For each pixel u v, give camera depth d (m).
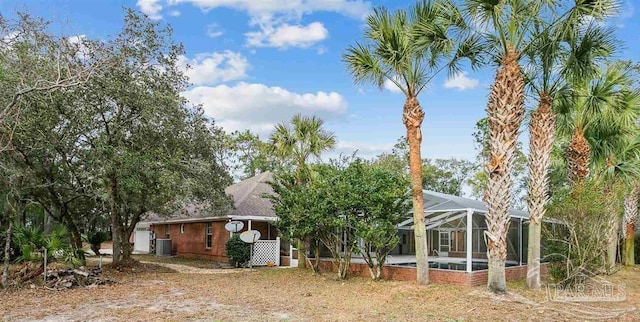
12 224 12.98
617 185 14.21
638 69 15.35
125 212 18.03
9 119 12.25
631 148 16.69
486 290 11.45
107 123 14.89
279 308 9.81
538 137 12.21
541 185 12.12
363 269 15.52
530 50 11.84
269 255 21.23
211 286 13.39
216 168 18.42
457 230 20.00
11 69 12.53
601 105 13.27
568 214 12.32
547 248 13.26
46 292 11.68
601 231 12.69
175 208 18.11
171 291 12.30
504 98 11.09
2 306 9.87
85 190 16.62
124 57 14.32
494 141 11.23
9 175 13.59
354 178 14.27
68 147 14.67
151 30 15.23
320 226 14.74
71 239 17.41
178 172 15.62
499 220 11.16
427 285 12.53
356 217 14.07
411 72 12.35
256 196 23.89
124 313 9.18
